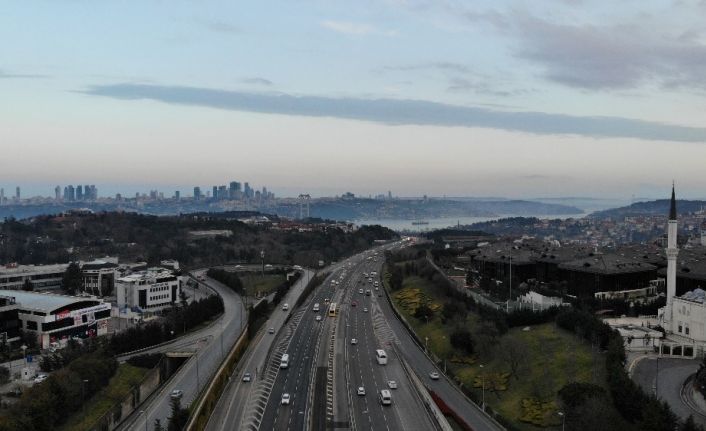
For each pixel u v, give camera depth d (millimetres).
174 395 190250
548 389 173625
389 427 163000
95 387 198625
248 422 168250
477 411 172250
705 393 154625
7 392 193625
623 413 147750
